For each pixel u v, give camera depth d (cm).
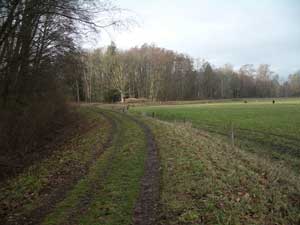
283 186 993
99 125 2930
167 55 10912
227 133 2666
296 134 2473
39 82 2450
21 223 787
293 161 1620
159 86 10494
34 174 1270
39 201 926
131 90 10419
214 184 942
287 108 5547
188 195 873
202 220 721
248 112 4834
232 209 766
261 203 821
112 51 9638
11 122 1872
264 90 15562
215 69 14488
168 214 763
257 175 1084
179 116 4462
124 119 3441
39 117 2292
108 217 764
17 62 1927
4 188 1124
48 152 1831
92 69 9394
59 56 2348
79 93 9256
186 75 12156
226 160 1282
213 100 11006
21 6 1501
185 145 1590
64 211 823
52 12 1473
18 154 1720
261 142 2220
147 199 870
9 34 1628
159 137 1950
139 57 10412
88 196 925
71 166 1334
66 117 3325
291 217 761
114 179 1074
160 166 1223
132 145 1706
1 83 1903
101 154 1523
